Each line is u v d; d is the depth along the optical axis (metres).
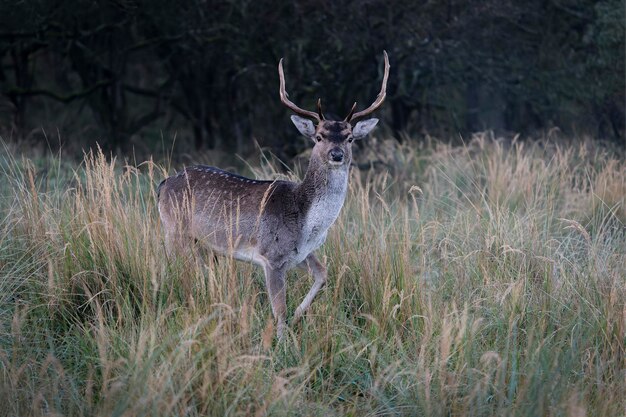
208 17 44.31
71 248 18.83
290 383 15.45
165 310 16.78
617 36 42.53
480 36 43.66
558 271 20.64
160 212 21.28
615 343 17.64
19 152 36.38
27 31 42.28
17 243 19.78
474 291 19.58
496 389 15.51
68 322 17.98
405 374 16.45
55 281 18.23
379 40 41.94
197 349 15.55
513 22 44.16
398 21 41.66
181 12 43.94
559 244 22.98
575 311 18.72
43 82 59.53
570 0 45.47
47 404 14.59
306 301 19.42
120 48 49.75
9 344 16.75
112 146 49.34
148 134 57.69
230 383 15.01
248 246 19.91
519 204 27.28
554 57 45.47
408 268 19.33
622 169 29.72
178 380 14.91
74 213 19.97
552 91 45.25
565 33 46.94
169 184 21.38
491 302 19.02
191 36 45.22
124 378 14.59
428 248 22.97
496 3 42.09
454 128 47.72
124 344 16.19
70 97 46.72
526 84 45.38
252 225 19.78
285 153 43.81
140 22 45.06
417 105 46.69
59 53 51.72
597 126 45.72
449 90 48.62
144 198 24.44
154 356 14.57
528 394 15.12
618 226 26.06
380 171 35.22
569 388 15.55
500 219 22.94
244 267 20.36
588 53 46.12
